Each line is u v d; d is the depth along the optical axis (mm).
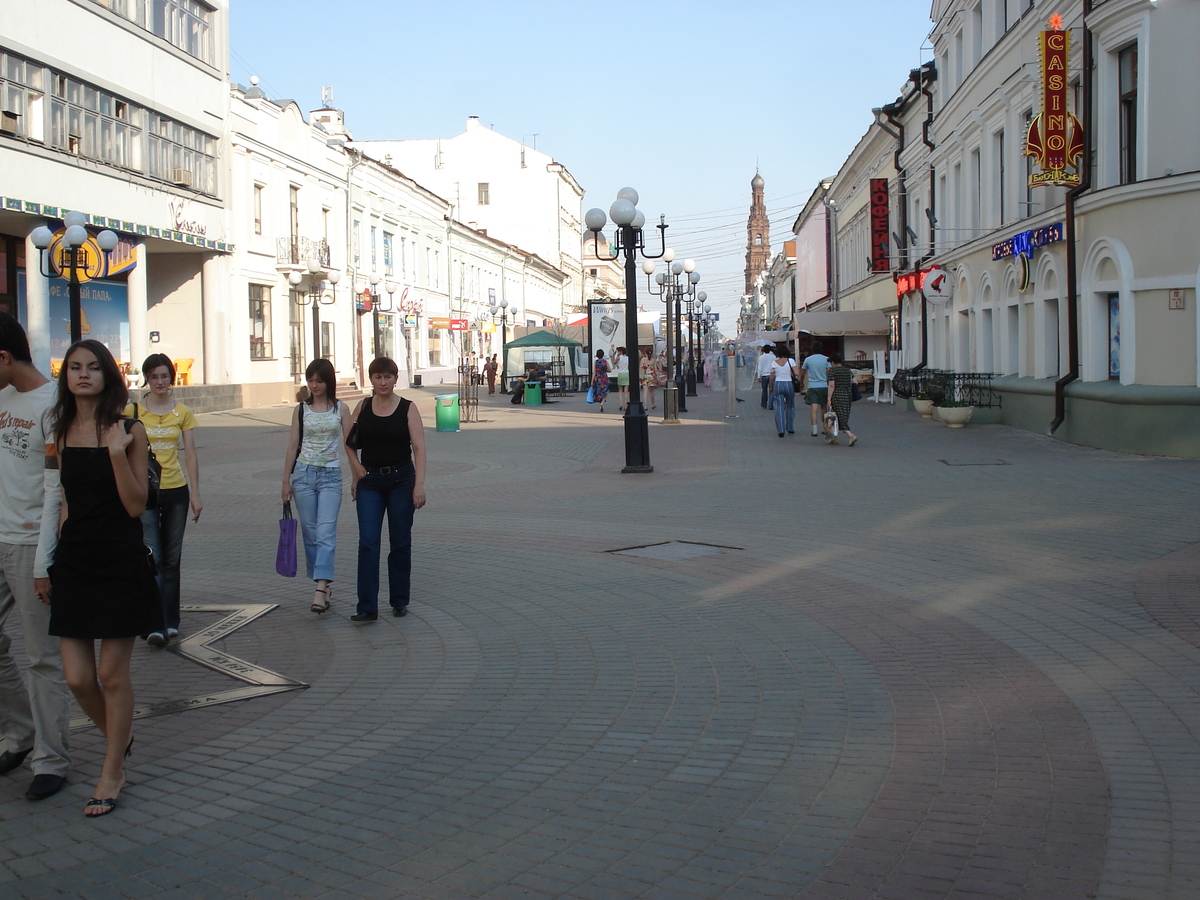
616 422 27750
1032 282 21188
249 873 3799
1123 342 16562
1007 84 22328
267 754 4965
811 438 20891
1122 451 16391
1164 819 4074
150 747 5094
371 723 5371
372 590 7457
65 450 4293
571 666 6277
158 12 30172
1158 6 15703
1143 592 7645
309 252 39594
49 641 4523
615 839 4008
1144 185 15836
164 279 34375
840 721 5238
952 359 28391
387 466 7594
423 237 56500
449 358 62656
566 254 92312
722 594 8031
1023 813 4152
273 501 13711
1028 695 5562
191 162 32219
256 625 7441
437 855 3906
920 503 12180
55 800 4492
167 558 6977
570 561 9406
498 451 19750
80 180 26078
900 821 4109
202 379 34438
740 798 4355
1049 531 10164
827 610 7469
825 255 57969
